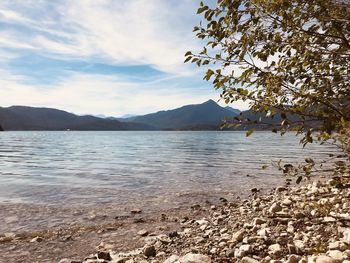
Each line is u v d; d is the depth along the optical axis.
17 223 12.57
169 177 26.44
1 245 10.08
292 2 3.60
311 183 17.39
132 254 8.73
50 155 59.06
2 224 12.43
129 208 15.08
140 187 21.36
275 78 3.62
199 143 106.56
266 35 3.98
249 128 3.40
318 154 44.44
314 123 3.16
